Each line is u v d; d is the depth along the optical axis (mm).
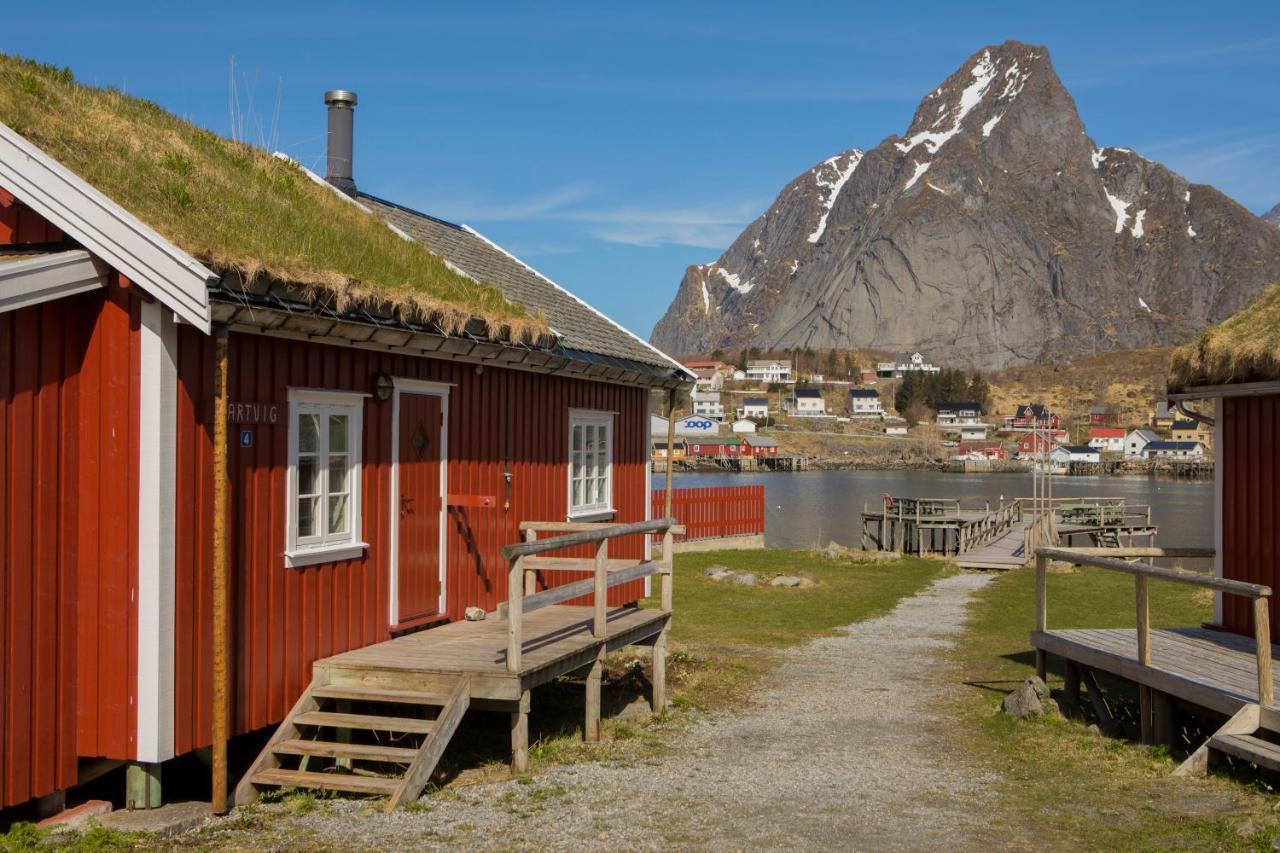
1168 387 12539
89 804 7398
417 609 10312
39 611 7141
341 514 9219
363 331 8883
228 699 7812
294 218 9938
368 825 7105
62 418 7316
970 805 7801
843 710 11406
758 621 18094
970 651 15398
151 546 7238
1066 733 10156
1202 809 7488
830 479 134125
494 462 11953
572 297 16953
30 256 7211
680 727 10469
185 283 7051
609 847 6746
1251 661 10000
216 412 7285
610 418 15445
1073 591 22219
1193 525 66312
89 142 8758
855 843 6902
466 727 10055
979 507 73812
